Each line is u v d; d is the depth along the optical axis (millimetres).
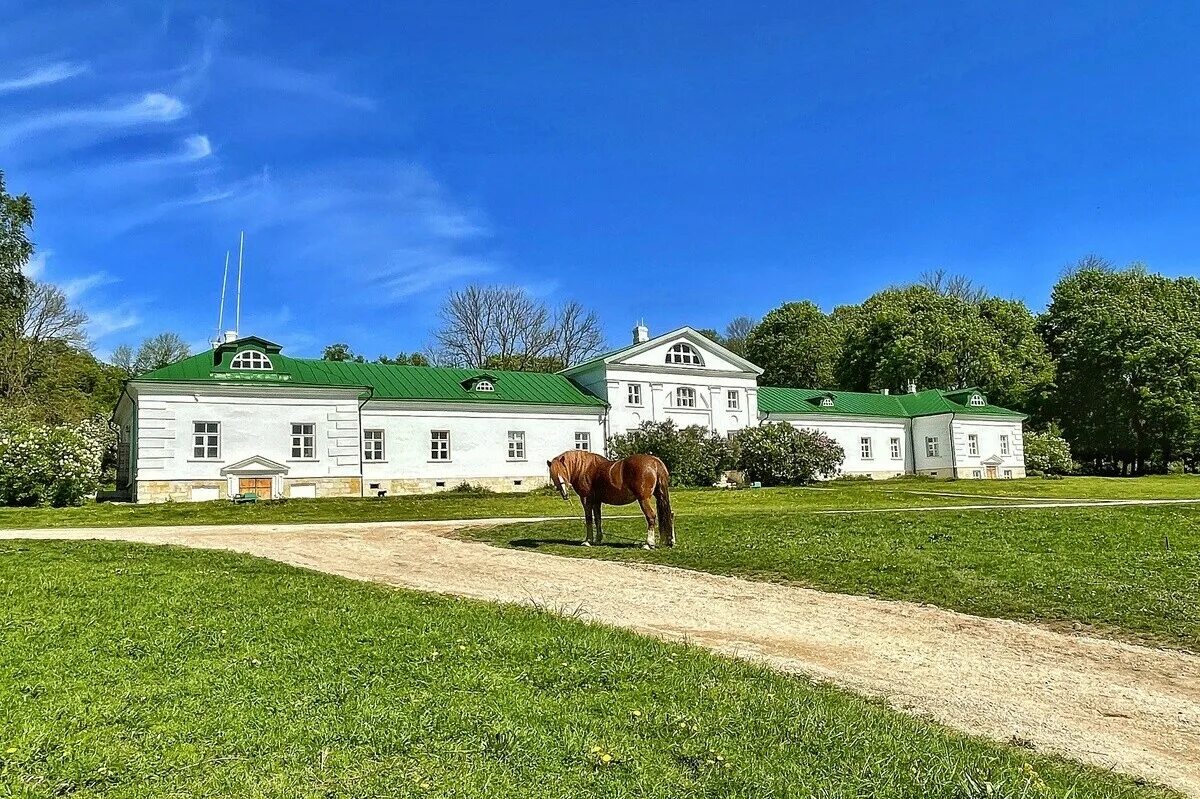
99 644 8297
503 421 43062
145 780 5125
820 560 15047
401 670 7535
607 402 45812
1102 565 13820
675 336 48188
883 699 7574
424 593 11773
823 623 10898
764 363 86312
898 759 5793
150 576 12477
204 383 35219
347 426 38000
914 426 58094
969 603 11898
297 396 37125
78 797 4898
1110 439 62156
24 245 44094
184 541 18562
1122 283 67812
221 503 31484
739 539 17953
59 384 56625
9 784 5023
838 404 56875
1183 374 58781
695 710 6664
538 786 5152
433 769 5355
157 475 34125
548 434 44156
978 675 8562
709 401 48812
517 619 9797
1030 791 5316
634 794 5098
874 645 9773
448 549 17891
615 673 7621
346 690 6898
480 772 5316
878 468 56250
